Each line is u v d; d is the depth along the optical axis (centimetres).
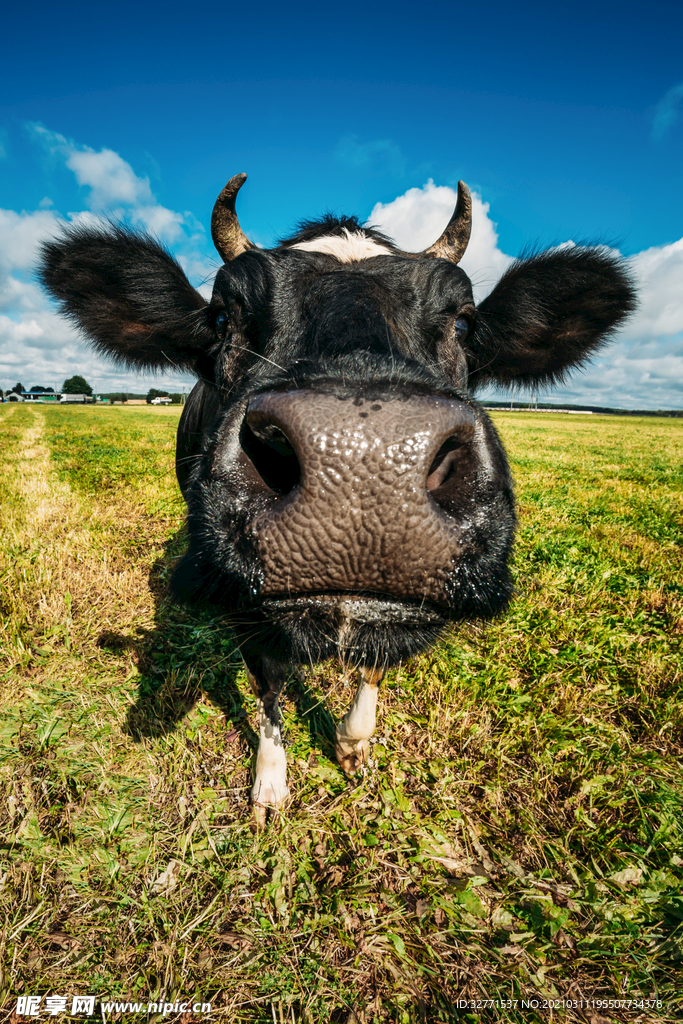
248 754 50
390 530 23
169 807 44
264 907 36
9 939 33
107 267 50
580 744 53
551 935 35
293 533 23
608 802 46
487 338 57
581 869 41
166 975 32
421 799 46
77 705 55
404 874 39
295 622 27
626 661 67
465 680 59
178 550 95
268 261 38
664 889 39
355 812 44
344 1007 32
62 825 42
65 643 65
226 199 48
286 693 58
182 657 64
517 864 40
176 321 52
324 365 26
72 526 109
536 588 85
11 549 90
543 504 145
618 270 54
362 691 44
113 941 34
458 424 23
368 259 40
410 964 34
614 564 98
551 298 54
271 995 32
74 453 237
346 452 22
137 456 232
